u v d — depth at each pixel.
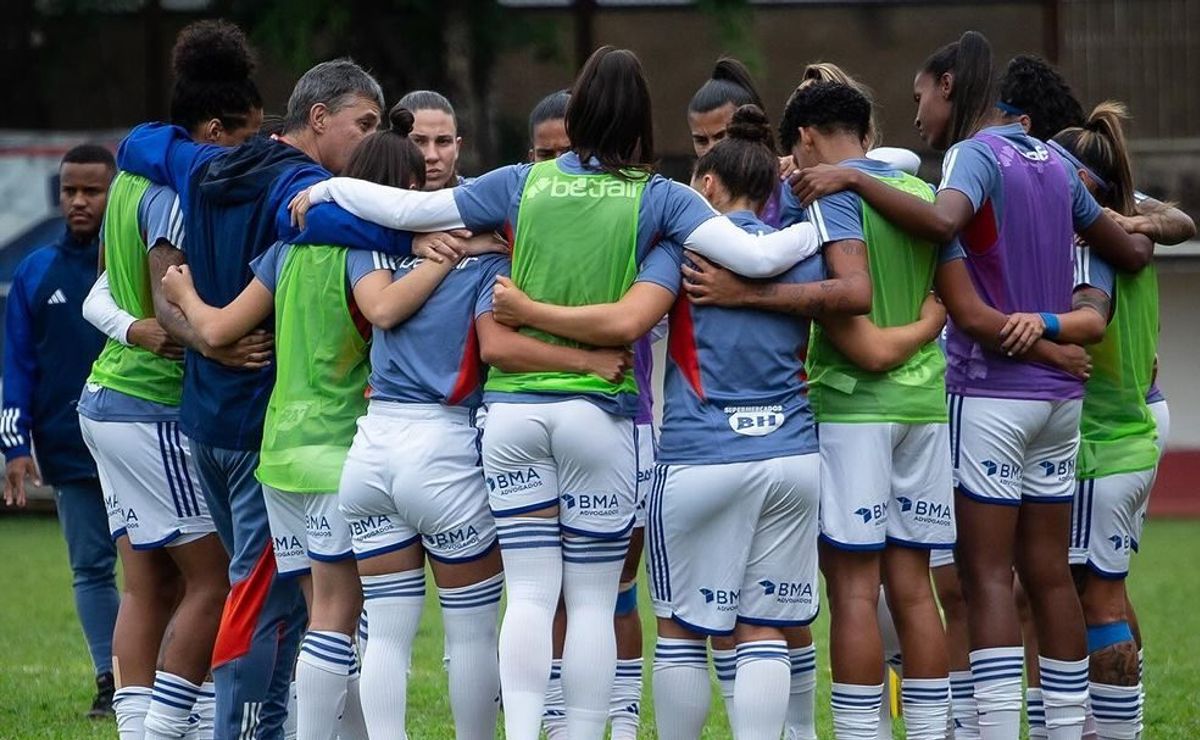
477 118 74.44
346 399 19.03
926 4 76.62
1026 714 25.47
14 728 25.50
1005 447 20.02
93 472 26.89
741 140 19.42
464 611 18.77
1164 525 65.75
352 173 19.19
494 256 18.84
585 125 18.50
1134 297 21.52
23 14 78.88
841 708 19.14
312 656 18.73
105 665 26.75
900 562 19.67
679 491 18.58
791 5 76.94
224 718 19.50
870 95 22.95
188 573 20.91
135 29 78.62
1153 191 76.06
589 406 18.17
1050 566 20.59
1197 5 76.00
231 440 19.70
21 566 50.59
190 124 21.06
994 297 20.06
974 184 19.48
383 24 71.75
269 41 68.56
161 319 20.05
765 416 18.44
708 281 18.38
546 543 18.39
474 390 18.72
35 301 27.28
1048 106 22.00
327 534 18.81
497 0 72.88
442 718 26.28
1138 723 21.39
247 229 19.66
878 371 19.16
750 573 18.80
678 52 76.25
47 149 69.94
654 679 19.14
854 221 18.95
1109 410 21.44
